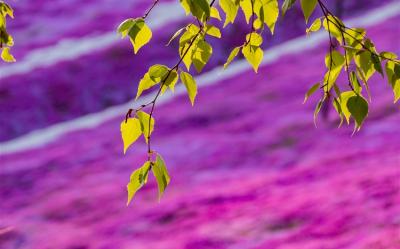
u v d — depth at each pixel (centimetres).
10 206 3200
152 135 4206
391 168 2705
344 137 3431
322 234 2162
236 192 2878
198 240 2367
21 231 2797
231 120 4247
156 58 5753
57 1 6975
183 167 3522
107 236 2628
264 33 6038
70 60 5694
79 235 2691
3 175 3734
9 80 5388
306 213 2388
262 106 4425
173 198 2939
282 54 5638
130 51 5819
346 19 6012
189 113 4512
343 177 2750
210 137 3953
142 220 2711
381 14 5984
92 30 6375
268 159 3412
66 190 3359
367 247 1941
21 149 4388
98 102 5209
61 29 6431
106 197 3125
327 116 3819
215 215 2597
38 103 5116
